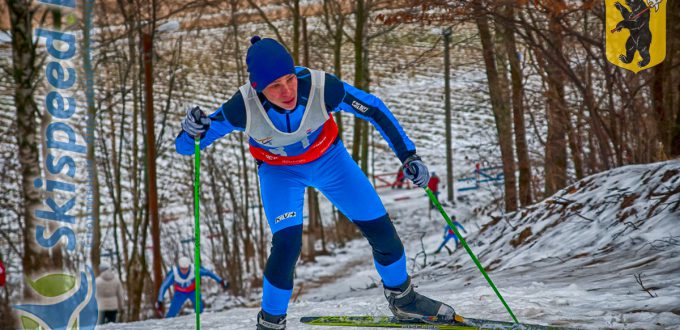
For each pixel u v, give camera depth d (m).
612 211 7.64
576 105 13.72
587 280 5.52
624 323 3.77
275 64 3.19
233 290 17.59
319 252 22.61
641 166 8.59
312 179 3.57
